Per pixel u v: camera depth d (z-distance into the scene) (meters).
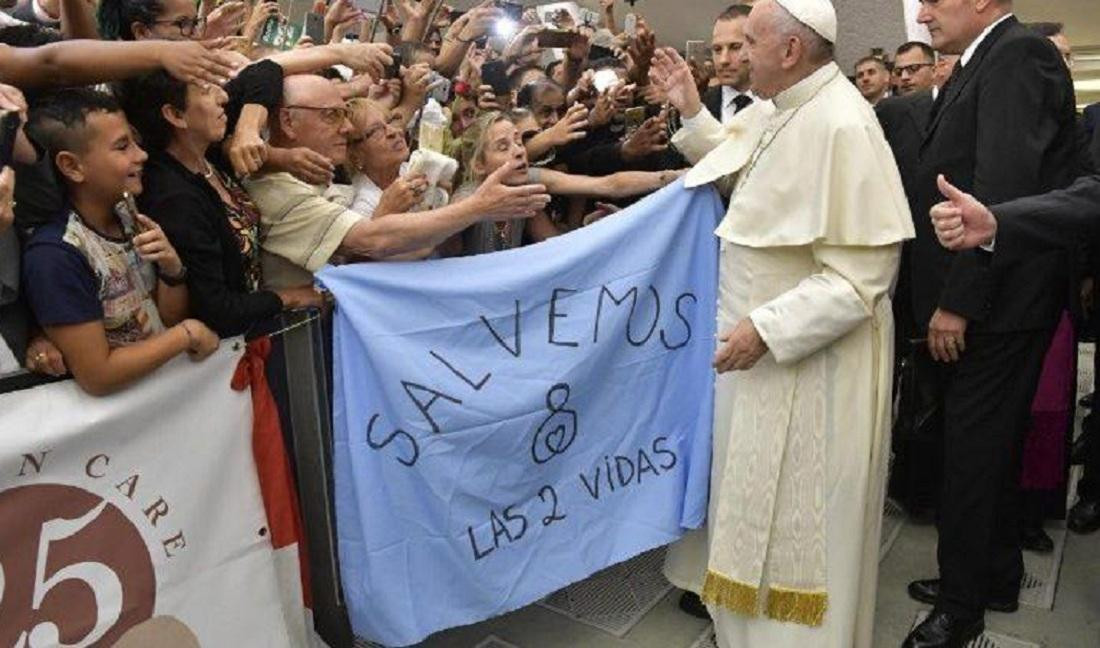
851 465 1.97
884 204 1.88
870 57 4.33
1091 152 1.99
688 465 2.25
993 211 1.73
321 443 1.82
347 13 2.93
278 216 1.87
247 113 1.83
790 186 1.94
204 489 1.67
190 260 1.61
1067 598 2.54
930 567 2.74
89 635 1.52
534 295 2.01
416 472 1.92
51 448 1.45
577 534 2.14
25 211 1.46
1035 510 2.78
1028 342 2.09
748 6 3.09
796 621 2.00
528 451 2.04
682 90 2.43
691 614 2.45
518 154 2.01
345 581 1.91
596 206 3.04
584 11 4.57
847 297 1.87
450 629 2.37
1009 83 2.01
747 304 2.06
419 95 2.64
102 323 1.47
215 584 1.70
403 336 1.88
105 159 1.46
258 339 1.73
